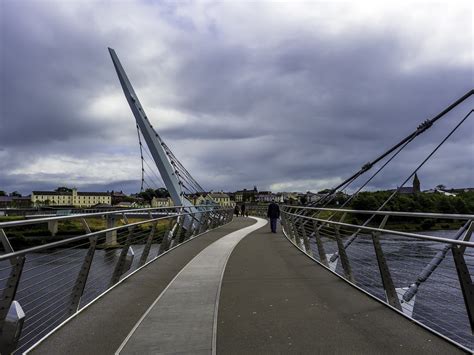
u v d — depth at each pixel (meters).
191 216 17.14
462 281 4.24
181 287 7.37
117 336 4.71
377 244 5.93
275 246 14.26
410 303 5.59
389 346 4.23
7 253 3.98
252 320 5.28
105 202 174.38
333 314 5.47
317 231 10.16
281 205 24.45
